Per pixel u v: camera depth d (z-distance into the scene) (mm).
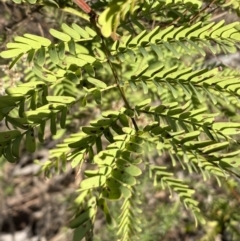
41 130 161
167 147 168
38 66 162
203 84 165
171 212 453
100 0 226
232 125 159
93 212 151
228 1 217
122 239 194
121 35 216
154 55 247
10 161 158
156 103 309
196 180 442
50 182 659
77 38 165
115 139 148
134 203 194
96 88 167
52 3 218
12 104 161
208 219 424
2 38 302
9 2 314
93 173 143
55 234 647
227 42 168
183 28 166
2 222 686
